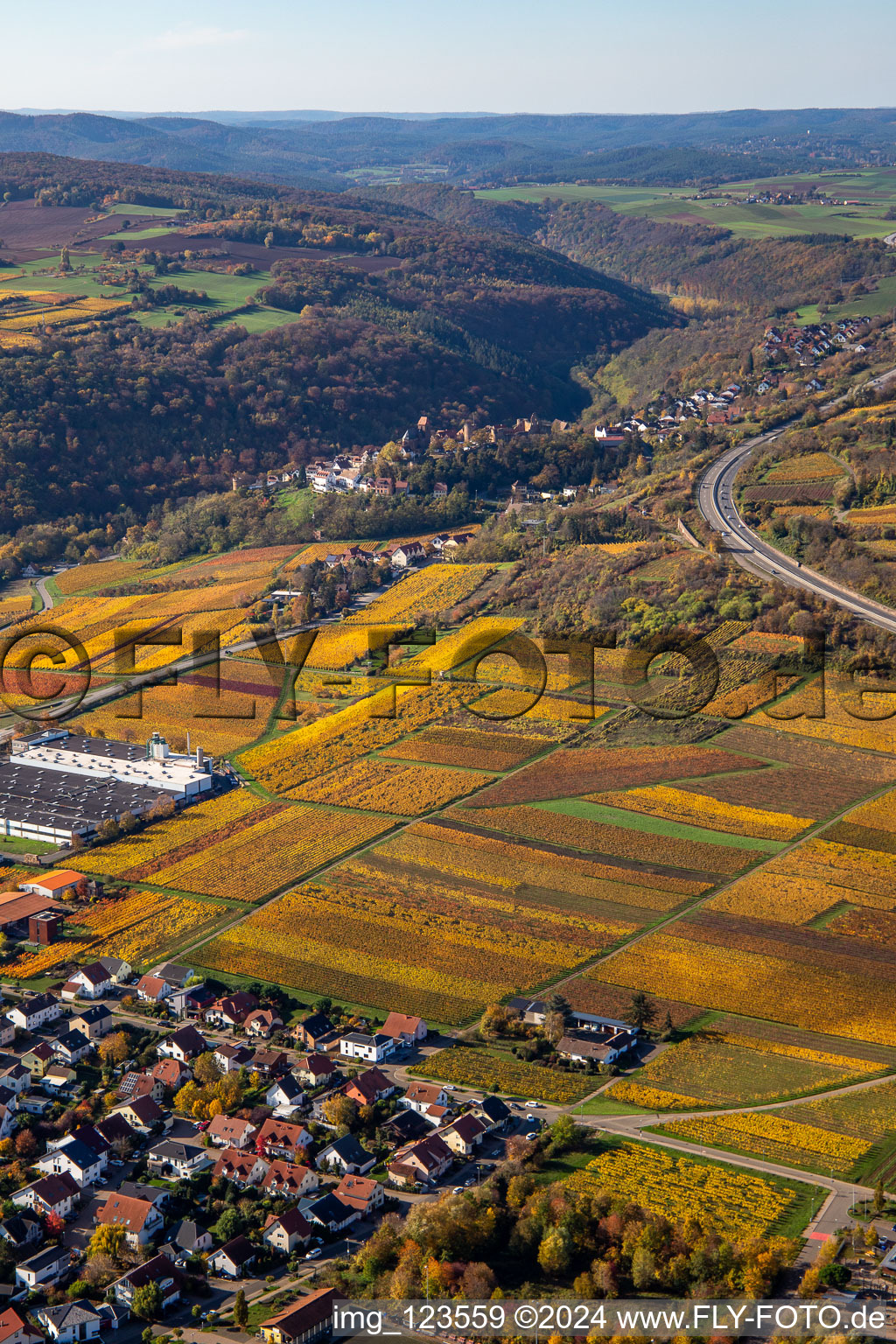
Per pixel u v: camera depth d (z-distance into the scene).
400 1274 129.38
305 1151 152.62
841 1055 167.38
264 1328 125.50
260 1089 167.00
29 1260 136.50
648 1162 146.62
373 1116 159.25
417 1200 144.62
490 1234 135.88
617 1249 132.00
